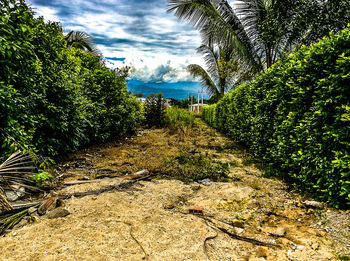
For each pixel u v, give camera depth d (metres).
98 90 6.21
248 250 1.90
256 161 5.04
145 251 1.81
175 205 2.83
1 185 2.46
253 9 7.67
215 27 7.60
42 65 3.97
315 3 5.41
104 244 1.88
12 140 2.93
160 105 12.38
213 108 13.61
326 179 2.73
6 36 2.75
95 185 3.32
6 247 1.80
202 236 2.07
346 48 2.67
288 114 3.80
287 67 3.96
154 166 4.37
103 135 6.55
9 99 2.84
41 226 2.13
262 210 2.66
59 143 4.32
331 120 2.76
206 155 5.48
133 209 2.59
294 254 1.81
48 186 3.21
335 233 2.08
